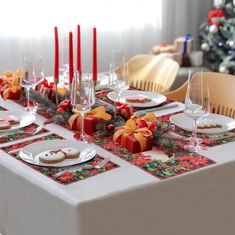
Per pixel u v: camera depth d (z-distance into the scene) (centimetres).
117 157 180
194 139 191
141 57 319
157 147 188
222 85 259
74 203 150
